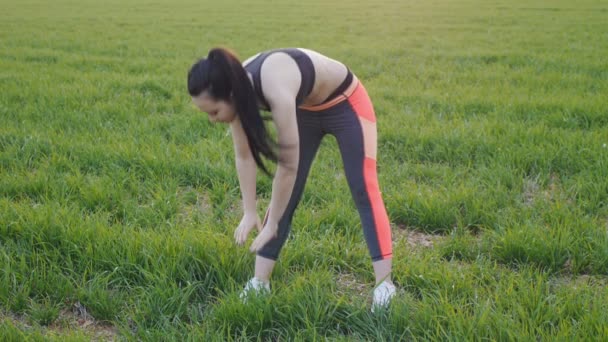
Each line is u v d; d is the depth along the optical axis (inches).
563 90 337.7
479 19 787.4
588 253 148.7
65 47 540.7
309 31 680.4
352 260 151.0
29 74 388.8
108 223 167.5
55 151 230.7
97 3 1118.4
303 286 132.4
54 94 323.3
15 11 924.0
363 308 125.8
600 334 111.0
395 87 359.6
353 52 503.8
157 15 884.6
